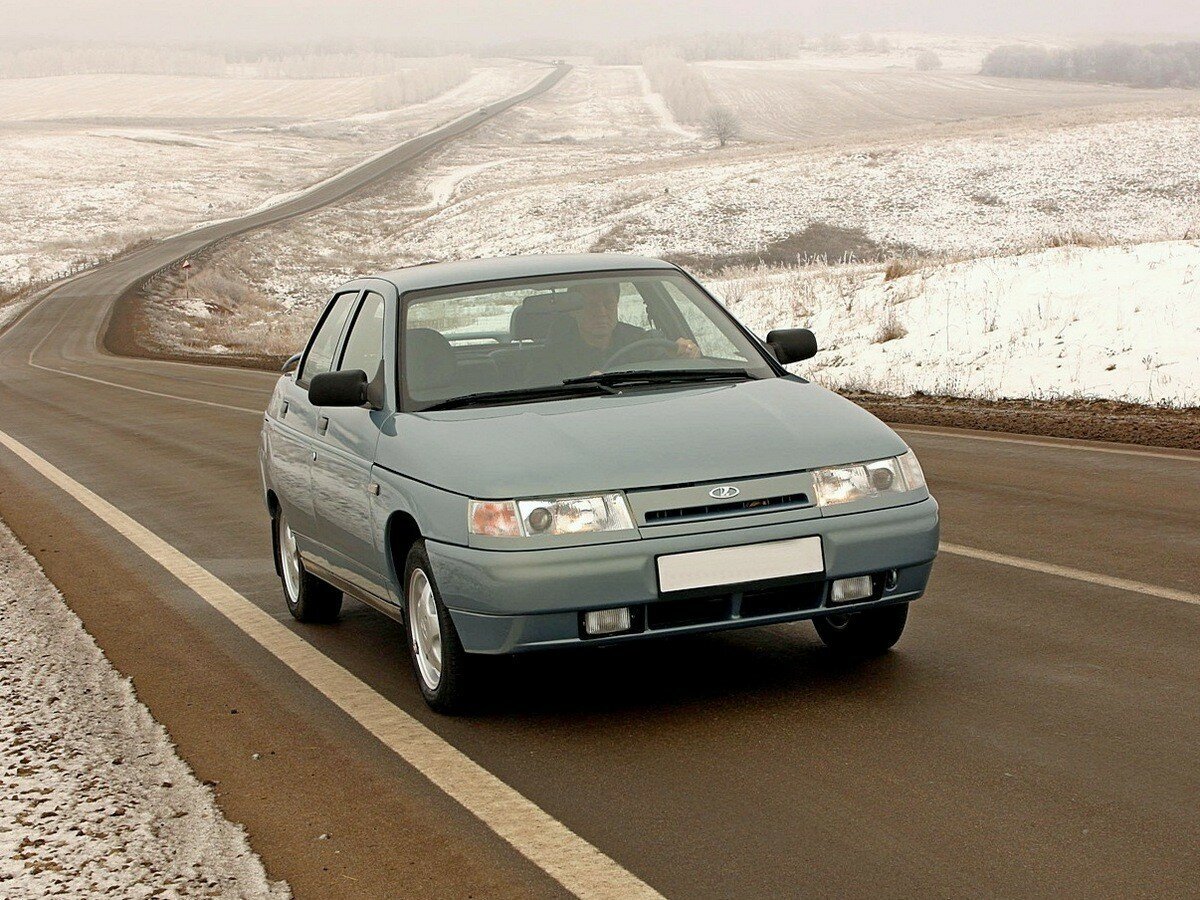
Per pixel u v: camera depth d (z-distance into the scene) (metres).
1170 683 5.06
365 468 5.61
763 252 76.94
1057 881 3.40
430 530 4.95
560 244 88.31
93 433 20.30
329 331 7.05
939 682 5.23
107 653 6.75
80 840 4.25
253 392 27.17
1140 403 14.84
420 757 4.79
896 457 5.09
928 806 3.96
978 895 3.35
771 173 97.88
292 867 3.89
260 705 5.64
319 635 6.88
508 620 4.70
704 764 4.47
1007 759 4.32
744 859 3.67
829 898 3.39
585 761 4.61
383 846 3.99
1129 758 4.27
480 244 98.88
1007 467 11.12
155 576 8.76
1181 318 16.66
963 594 6.76
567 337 5.98
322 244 110.62
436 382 5.74
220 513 11.38
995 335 18.56
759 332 24.11
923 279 22.84
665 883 3.56
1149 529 8.18
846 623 5.61
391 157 179.38
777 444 4.99
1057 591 6.70
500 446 5.02
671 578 4.68
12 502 12.97
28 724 5.59
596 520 4.71
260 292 90.44
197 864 3.97
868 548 4.89
